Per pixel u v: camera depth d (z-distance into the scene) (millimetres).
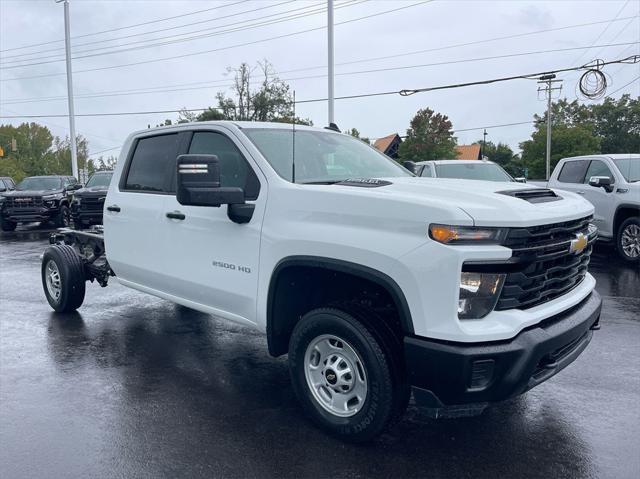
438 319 3096
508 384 3111
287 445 3639
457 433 3807
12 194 18391
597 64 21016
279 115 26984
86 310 7188
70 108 30406
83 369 5055
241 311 4332
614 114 72312
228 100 29156
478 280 3092
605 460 3447
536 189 3842
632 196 10031
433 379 3146
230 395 4461
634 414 4070
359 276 3391
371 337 3375
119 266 5699
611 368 4969
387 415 3395
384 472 3324
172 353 5492
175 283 4934
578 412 4105
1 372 4988
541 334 3213
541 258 3303
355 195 3482
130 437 3764
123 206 5516
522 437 3746
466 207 3127
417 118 44688
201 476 3291
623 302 7410
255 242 4066
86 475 3314
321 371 3771
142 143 5566
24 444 3682
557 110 72062
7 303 7652
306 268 3818
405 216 3219
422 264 3115
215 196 3785
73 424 3963
